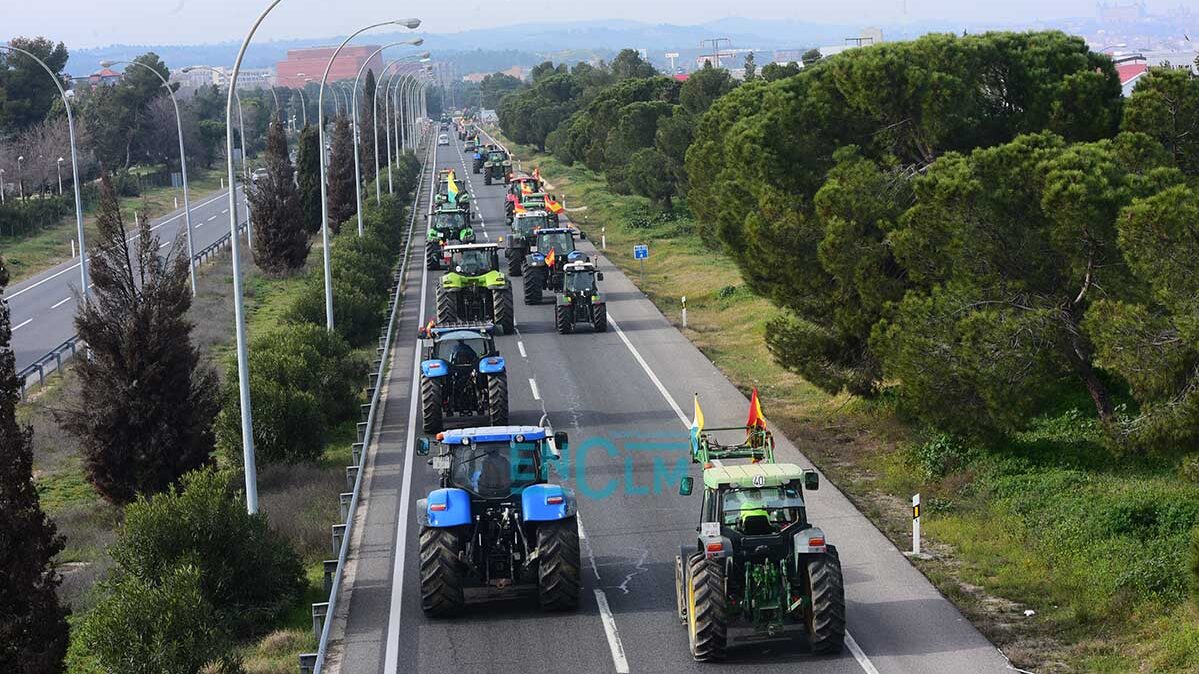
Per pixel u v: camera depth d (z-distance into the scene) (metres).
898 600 17.86
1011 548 19.83
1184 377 18.61
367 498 24.70
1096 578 18.00
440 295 42.31
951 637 16.34
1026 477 23.08
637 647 16.36
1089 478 22.45
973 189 21.30
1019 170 21.16
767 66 85.06
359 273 50.66
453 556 17.31
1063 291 22.11
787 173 28.92
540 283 49.00
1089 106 25.41
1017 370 21.52
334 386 34.25
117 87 136.62
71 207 98.12
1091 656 15.55
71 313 55.75
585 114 118.44
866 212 25.23
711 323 44.81
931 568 19.27
